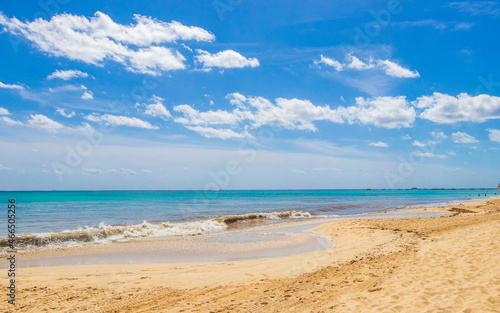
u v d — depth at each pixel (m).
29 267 10.28
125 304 6.59
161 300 6.81
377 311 5.21
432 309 5.07
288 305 6.11
